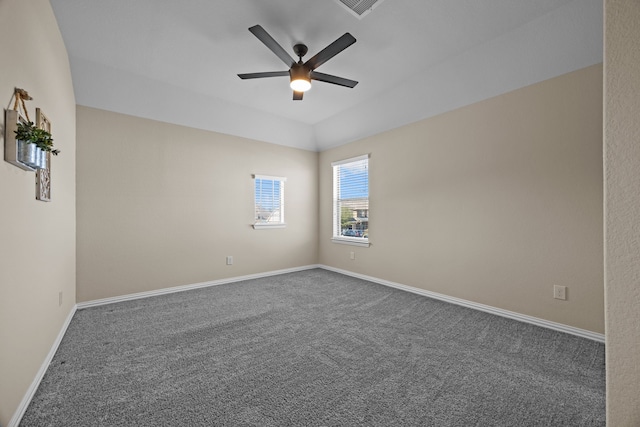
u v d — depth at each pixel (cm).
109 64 298
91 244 321
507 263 285
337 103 399
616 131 59
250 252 455
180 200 386
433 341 233
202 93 369
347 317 287
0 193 130
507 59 262
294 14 224
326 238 529
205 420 145
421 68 304
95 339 235
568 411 152
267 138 470
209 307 316
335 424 143
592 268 234
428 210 358
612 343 60
